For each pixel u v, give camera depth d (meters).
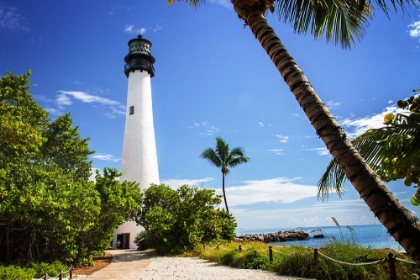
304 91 4.61
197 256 19.78
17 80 15.96
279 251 13.20
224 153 34.62
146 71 36.34
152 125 35.41
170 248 22.12
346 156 4.01
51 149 19.31
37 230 13.80
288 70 4.88
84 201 13.70
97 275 13.43
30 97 17.23
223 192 34.38
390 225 3.54
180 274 12.60
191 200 23.38
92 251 17.42
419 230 3.46
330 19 6.53
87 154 22.22
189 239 21.52
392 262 7.56
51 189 13.24
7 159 12.25
